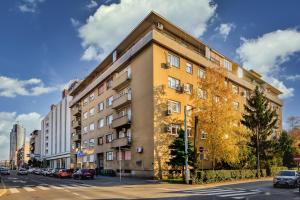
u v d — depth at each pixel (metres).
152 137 35.53
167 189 23.08
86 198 17.36
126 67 43.94
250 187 24.42
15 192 21.61
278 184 24.02
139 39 42.91
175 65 39.66
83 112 64.88
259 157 42.28
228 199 16.27
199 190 21.95
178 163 31.50
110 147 47.34
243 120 44.47
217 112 33.03
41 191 22.25
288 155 57.56
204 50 46.78
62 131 89.50
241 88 53.62
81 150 63.00
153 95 36.03
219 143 32.59
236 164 37.84
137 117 39.34
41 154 120.75
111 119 49.00
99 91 55.50
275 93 75.19
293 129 72.12
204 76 35.75
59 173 45.78
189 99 36.69
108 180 35.22
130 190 22.38
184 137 32.09
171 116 37.72
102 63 54.12
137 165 38.31
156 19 38.97
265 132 42.97
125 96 41.66
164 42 37.69
